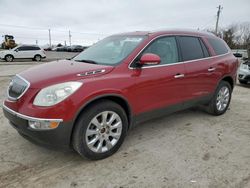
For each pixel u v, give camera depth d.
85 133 3.00
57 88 2.80
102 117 3.15
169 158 3.30
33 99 2.83
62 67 3.38
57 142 2.85
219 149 3.59
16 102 2.97
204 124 4.60
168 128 4.36
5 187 2.64
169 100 3.92
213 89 4.77
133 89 3.36
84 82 2.94
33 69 3.52
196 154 3.43
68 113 2.80
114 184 2.73
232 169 3.06
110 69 3.24
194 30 4.68
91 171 2.97
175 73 3.90
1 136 3.86
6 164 3.08
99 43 4.46
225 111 5.33
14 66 16.56
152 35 3.81
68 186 2.69
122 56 3.51
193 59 4.29
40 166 3.06
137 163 3.16
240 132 4.25
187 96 4.21
